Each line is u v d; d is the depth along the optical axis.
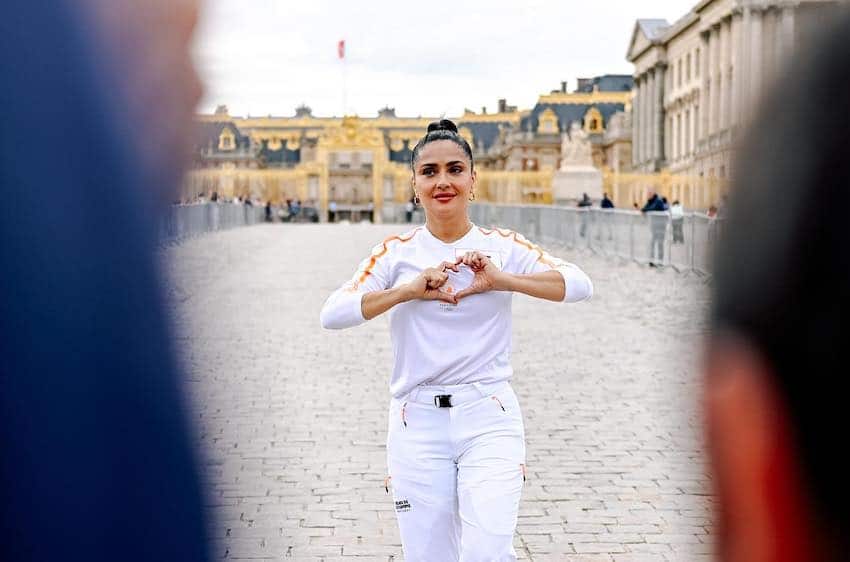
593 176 59.38
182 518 1.42
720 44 74.56
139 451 1.38
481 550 4.21
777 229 1.13
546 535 6.50
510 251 4.71
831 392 1.13
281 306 18.22
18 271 1.31
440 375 4.42
